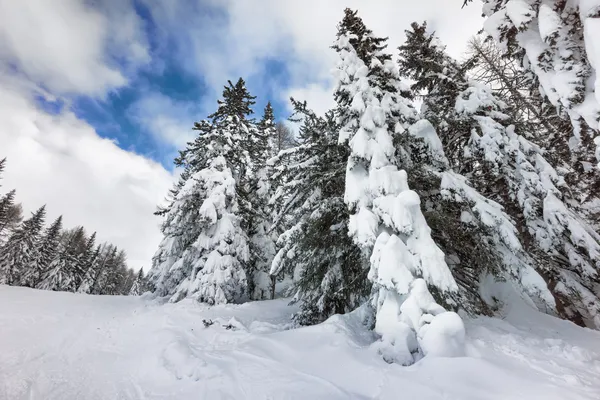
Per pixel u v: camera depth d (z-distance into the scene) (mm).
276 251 18812
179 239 16500
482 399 3820
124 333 9148
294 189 10109
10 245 37906
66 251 42469
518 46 6965
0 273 35719
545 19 5484
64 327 9211
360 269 8945
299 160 10633
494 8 7453
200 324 9484
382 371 4883
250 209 16797
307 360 5594
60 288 38531
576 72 5320
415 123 8930
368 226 6832
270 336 6934
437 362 4684
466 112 10555
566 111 5621
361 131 7922
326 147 9883
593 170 9625
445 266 6273
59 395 5262
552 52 5762
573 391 3838
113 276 63312
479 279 9625
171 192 26062
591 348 6414
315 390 4547
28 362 6578
